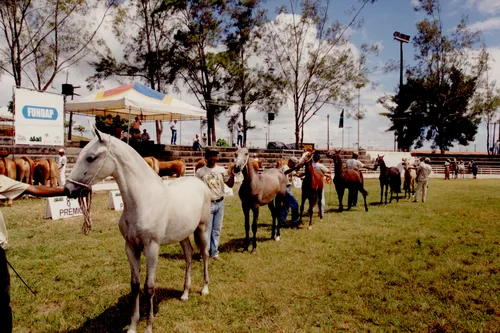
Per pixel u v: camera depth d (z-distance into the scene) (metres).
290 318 4.37
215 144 33.56
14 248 7.05
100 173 3.55
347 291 5.25
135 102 15.88
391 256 6.91
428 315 4.47
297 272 5.99
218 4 30.20
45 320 4.25
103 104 16.00
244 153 6.82
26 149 18.03
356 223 10.38
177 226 4.18
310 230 9.34
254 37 31.44
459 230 9.34
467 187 23.84
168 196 4.10
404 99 49.38
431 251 7.30
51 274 5.71
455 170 36.62
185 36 29.91
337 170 12.31
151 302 3.86
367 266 6.31
